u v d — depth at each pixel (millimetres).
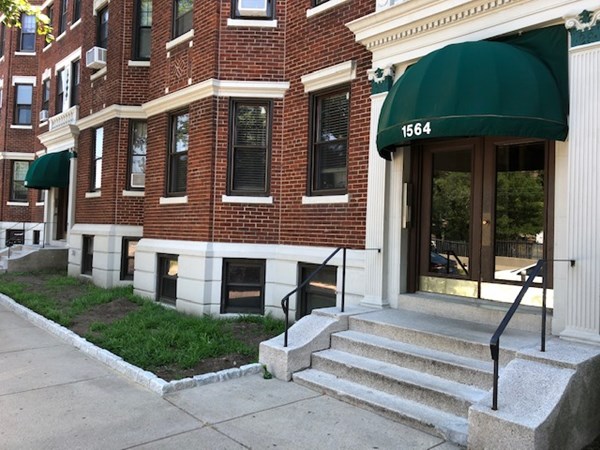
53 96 17703
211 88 9109
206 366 6047
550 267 5828
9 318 9164
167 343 6785
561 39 5504
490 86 5102
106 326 7922
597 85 5031
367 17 7172
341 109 8266
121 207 12336
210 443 4160
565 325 5199
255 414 4758
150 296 10320
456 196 6879
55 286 12383
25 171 21359
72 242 14219
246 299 9109
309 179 8555
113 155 12344
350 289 7574
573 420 4035
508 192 6367
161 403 5016
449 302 6477
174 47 10250
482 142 6594
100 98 13219
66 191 17703
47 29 9773
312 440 4223
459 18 6289
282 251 8844
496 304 6301
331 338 6176
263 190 9227
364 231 7523
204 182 9180
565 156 5461
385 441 4215
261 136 9281
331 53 8273
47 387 5465
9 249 16016
